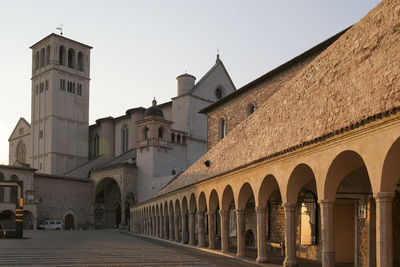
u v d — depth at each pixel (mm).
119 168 87875
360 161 16250
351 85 16359
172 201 44906
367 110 14484
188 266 20453
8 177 78562
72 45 110062
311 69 20766
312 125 18453
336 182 16844
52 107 103938
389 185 13477
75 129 107688
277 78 39625
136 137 99688
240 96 45250
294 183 19844
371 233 21031
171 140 88000
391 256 13312
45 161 104000
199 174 37656
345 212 24297
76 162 106875
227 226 29078
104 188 95812
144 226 64375
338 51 18516
